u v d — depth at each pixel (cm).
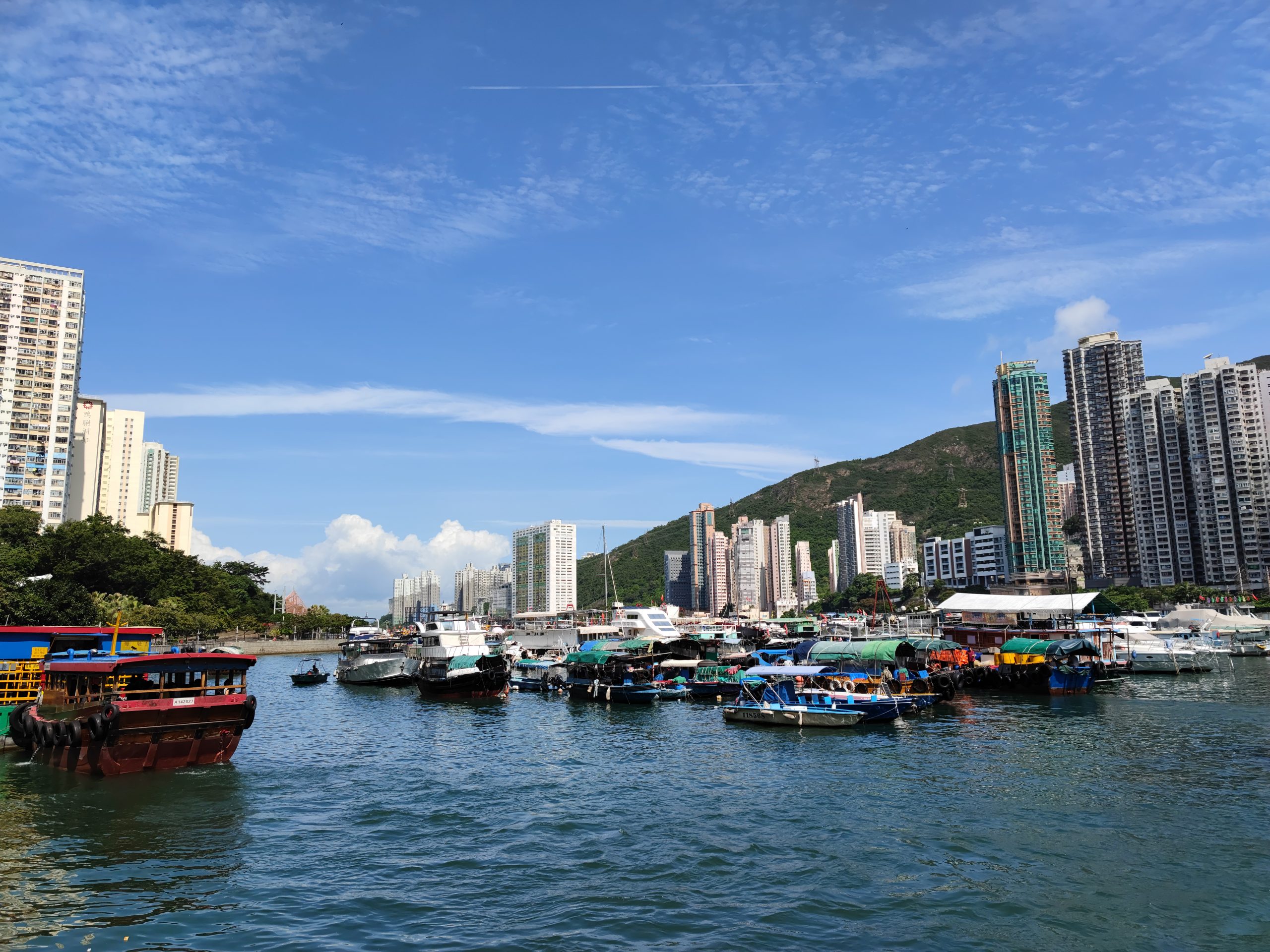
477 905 2459
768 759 4766
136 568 14912
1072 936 2212
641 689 7844
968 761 4550
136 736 4188
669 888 2598
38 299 18038
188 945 2162
